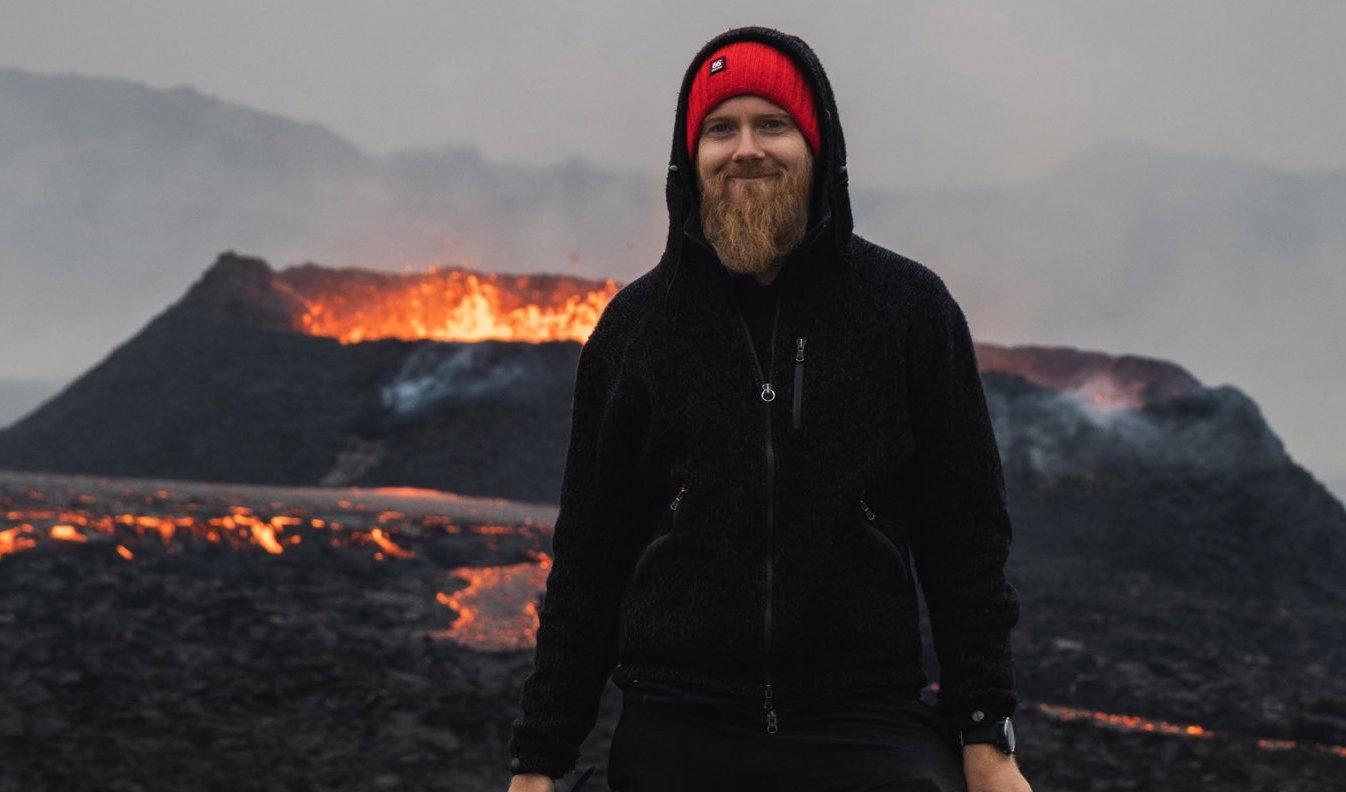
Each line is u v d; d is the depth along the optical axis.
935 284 2.35
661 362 2.32
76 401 39.97
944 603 2.30
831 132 2.31
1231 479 31.78
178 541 17.78
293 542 19.22
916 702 2.26
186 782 7.09
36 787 6.75
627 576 2.46
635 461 2.40
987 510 2.31
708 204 2.30
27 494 22.44
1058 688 14.17
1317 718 12.95
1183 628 20.22
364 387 39.28
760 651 2.21
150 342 41.62
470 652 12.58
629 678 2.30
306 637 12.26
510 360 40.03
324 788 7.29
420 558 19.55
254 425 37.53
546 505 33.91
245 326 42.31
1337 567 29.09
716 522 2.24
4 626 11.33
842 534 2.23
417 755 8.19
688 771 2.21
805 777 2.16
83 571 14.45
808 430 2.24
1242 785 9.48
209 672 10.07
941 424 2.30
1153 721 13.15
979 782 2.20
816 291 2.29
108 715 8.36
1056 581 24.03
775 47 2.32
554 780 2.38
